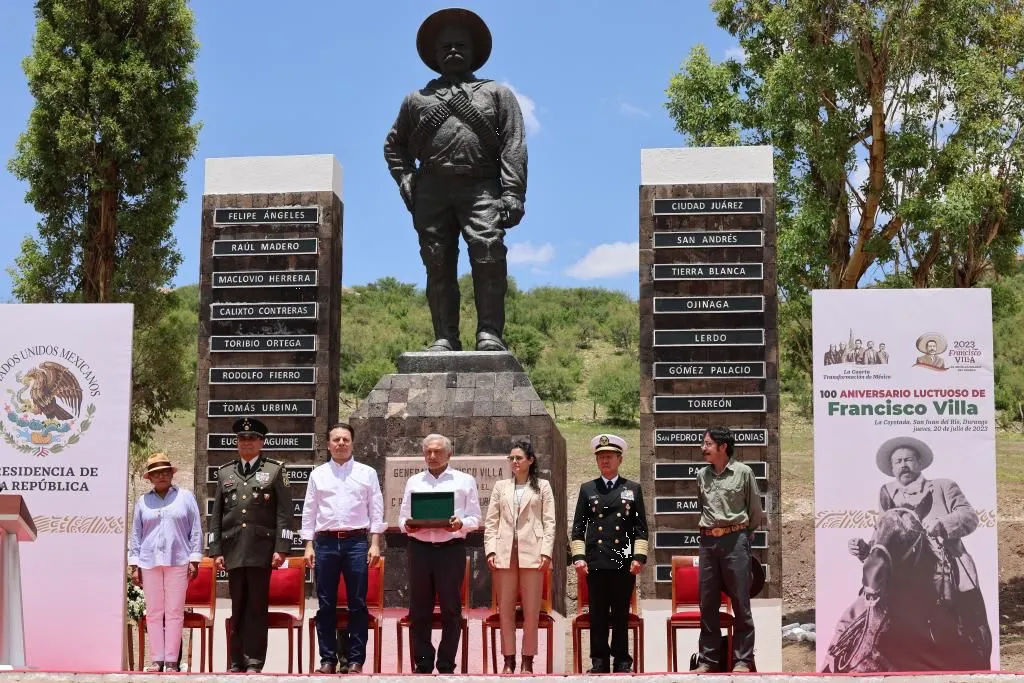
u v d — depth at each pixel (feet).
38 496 36.99
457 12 48.80
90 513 36.88
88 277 72.18
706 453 33.94
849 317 35.70
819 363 35.65
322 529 33.68
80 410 37.32
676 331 45.62
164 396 74.64
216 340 47.24
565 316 176.96
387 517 44.32
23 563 36.73
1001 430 109.81
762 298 45.44
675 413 45.27
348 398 133.90
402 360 46.44
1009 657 54.54
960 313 35.47
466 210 48.24
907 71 60.75
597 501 34.63
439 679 29.84
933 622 34.63
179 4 72.08
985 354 35.32
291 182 47.83
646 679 29.71
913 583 34.76
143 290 72.84
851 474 35.24
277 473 35.01
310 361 46.88
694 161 46.34
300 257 47.42
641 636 36.47
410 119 48.83
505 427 44.78
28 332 37.65
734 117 69.36
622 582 34.14
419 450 44.88
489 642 42.24
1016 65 62.75
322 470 34.35
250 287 47.42
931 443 35.19
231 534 34.53
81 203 72.13
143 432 74.23
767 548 44.24
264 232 47.62
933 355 35.42
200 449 46.68
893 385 35.42
